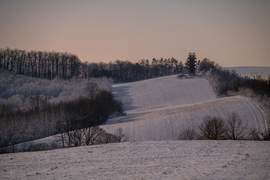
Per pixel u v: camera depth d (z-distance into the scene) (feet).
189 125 174.29
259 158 46.26
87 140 97.35
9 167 49.06
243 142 65.05
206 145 61.57
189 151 55.57
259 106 201.26
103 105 246.06
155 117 206.08
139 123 190.90
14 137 197.98
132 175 39.83
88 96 304.09
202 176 36.81
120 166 45.68
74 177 40.47
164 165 45.01
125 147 63.00
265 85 247.50
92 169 44.65
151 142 69.26
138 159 50.34
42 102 270.05
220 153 52.44
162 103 325.62
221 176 36.32
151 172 41.04
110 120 237.45
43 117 222.48
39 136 205.46
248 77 357.61
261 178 34.63
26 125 211.61
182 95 344.28
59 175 42.09
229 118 168.55
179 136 152.56
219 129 109.60
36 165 49.78
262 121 168.66
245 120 171.83
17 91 343.67
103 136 105.40
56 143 110.52
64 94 346.95
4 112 235.81
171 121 186.19
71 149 64.59
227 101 228.63
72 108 234.58
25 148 104.73
